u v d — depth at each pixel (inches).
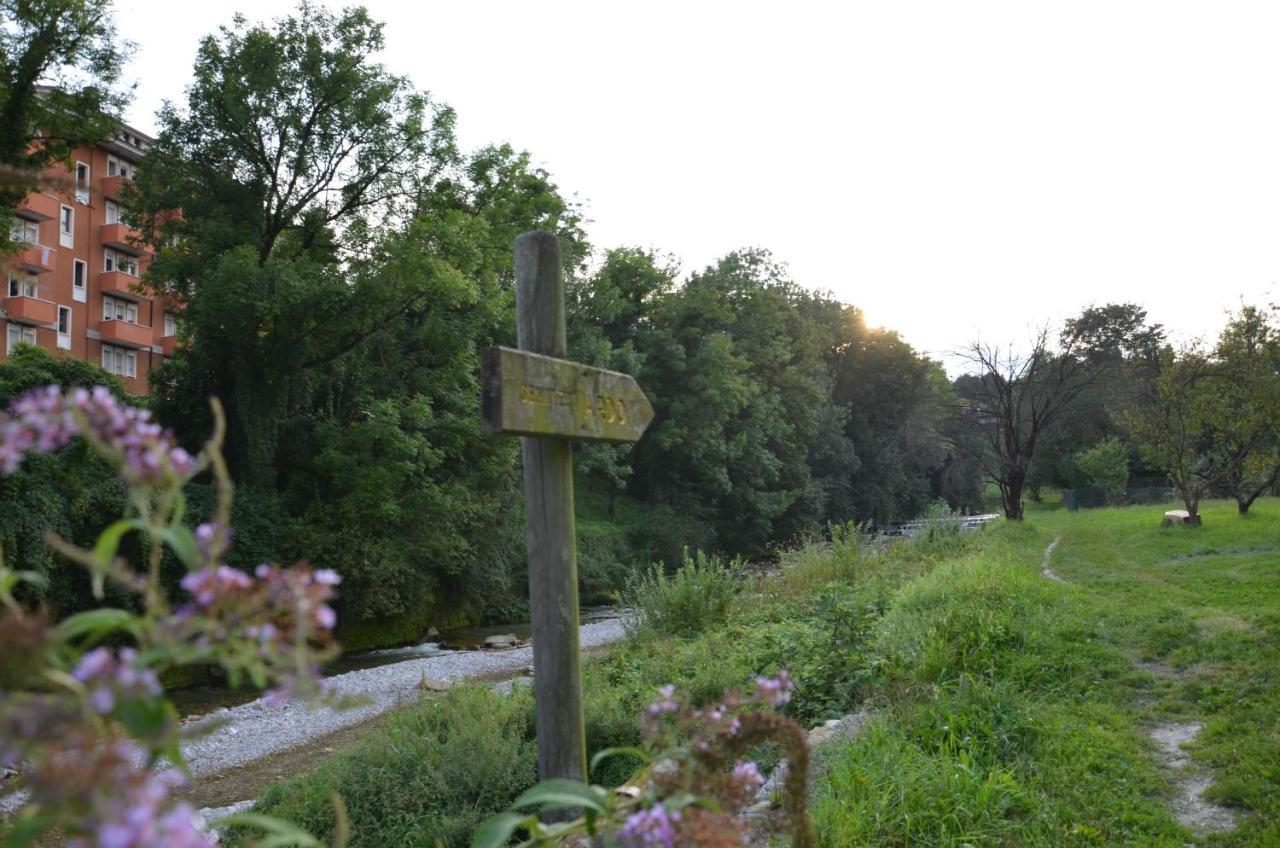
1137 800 218.7
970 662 321.4
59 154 670.5
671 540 1375.5
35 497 604.4
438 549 896.3
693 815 61.4
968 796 201.2
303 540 792.3
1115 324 2327.8
